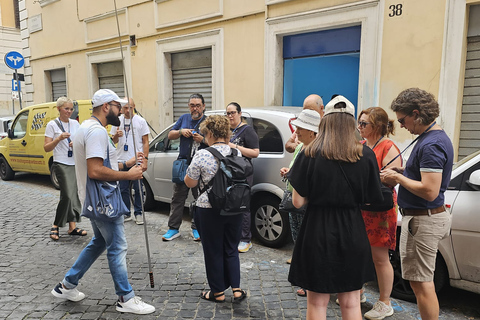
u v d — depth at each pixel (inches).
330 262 79.9
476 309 119.3
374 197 81.3
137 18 375.9
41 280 137.3
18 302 121.0
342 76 263.3
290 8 269.9
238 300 121.8
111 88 425.7
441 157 86.5
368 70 237.6
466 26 204.5
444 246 112.0
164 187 214.4
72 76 465.7
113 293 127.6
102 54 419.2
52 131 174.4
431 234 90.4
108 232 111.8
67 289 120.1
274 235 167.6
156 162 216.4
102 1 406.6
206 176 113.5
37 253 163.9
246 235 166.7
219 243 118.7
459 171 113.0
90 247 119.3
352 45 250.4
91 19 420.8
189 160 172.6
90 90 442.9
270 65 285.0
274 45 281.6
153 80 372.8
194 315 113.8
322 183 79.4
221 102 321.4
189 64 349.1
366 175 79.7
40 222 209.8
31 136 305.4
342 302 83.9
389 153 106.8
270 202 166.7
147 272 144.5
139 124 200.5
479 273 108.2
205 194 115.5
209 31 319.0
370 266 83.4
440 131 90.0
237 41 303.4
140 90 387.9
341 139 78.4
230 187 112.0
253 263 152.9
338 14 246.5
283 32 274.7
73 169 179.9
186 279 138.6
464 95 212.1
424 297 92.4
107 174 106.7
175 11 342.6
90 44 431.8
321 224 81.0
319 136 81.3
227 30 308.5
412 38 218.2
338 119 79.5
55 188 302.4
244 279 138.4
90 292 128.3
